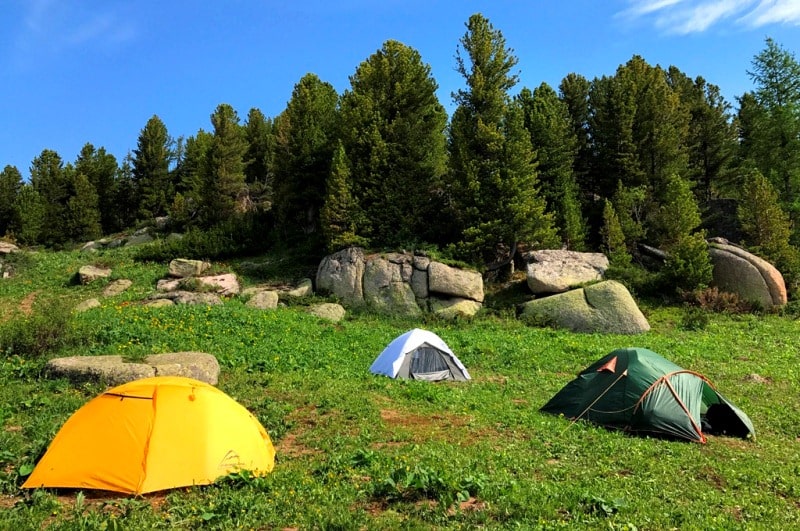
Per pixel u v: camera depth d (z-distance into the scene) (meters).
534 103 39.22
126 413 8.05
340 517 6.66
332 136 39.91
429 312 29.20
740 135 49.84
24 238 57.41
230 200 47.31
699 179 48.12
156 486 7.59
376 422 11.34
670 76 53.19
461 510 7.08
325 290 31.17
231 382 13.81
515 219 31.58
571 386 13.27
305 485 7.81
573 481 8.45
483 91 34.06
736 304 29.42
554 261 31.53
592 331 26.77
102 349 15.80
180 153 68.12
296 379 14.38
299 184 41.03
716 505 7.77
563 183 37.00
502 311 29.23
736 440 11.79
